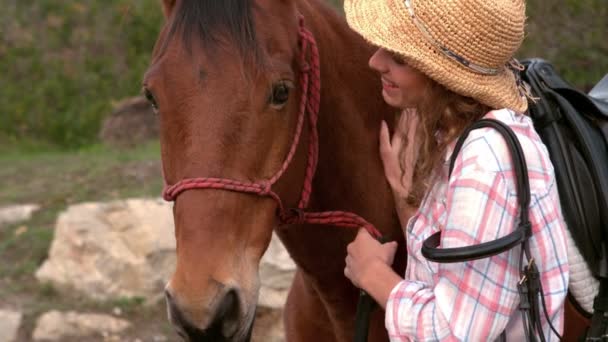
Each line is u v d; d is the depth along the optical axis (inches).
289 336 97.3
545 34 215.3
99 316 185.8
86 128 357.4
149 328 184.5
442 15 64.7
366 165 84.3
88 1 406.3
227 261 67.9
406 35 66.0
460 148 64.8
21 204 222.1
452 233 63.1
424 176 67.8
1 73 386.3
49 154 319.3
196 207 67.7
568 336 80.5
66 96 375.2
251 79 69.0
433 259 62.7
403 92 68.8
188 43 69.4
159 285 192.5
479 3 64.2
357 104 84.0
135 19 394.0
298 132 74.7
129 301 190.2
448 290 63.9
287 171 73.7
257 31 71.0
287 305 97.9
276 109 70.8
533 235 63.2
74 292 193.5
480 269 63.2
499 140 63.5
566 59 214.4
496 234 62.2
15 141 355.6
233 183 68.3
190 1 71.3
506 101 65.9
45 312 185.9
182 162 68.6
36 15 406.0
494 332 63.2
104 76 381.7
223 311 66.8
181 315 66.3
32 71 386.6
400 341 66.4
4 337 180.1
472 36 64.6
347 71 83.7
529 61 84.2
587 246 75.3
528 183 62.5
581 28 212.7
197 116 68.1
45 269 198.1
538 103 78.8
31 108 370.6
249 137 68.9
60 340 180.7
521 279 62.9
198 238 67.4
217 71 68.4
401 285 68.4
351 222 81.1
